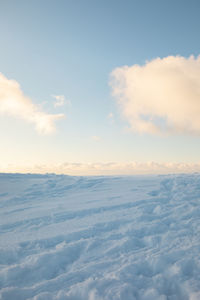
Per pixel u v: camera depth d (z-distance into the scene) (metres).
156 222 5.28
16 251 3.95
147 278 2.90
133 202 7.20
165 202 7.27
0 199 9.21
